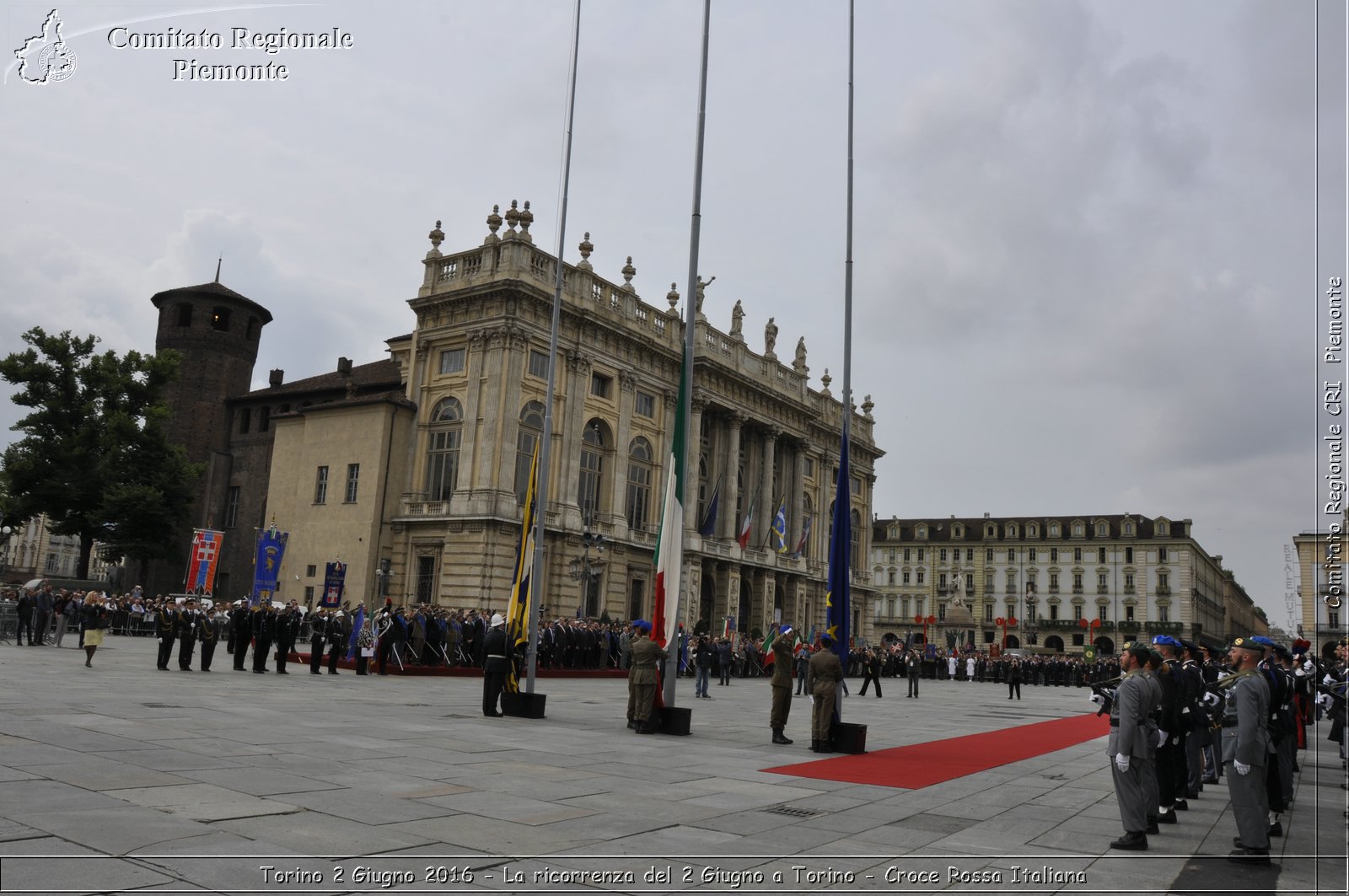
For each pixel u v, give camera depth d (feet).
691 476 186.91
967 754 59.36
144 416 182.91
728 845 28.37
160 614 85.61
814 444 232.32
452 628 117.19
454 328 158.51
